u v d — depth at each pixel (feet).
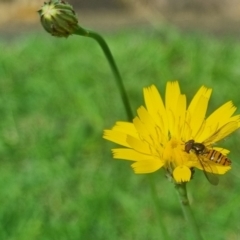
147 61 1.76
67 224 1.13
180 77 1.67
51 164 1.30
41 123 1.49
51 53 1.86
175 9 2.32
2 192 1.23
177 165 0.63
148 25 2.20
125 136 0.64
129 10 2.37
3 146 1.38
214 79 1.63
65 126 1.47
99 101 1.55
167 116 0.65
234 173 1.25
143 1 2.36
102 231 1.13
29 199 1.21
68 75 1.69
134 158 0.63
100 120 1.45
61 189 1.25
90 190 1.24
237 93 1.55
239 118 0.65
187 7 2.32
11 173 1.30
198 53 1.79
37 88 1.63
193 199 1.19
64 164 1.30
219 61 1.74
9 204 1.19
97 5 2.40
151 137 0.64
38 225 1.13
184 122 0.65
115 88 1.62
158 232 1.12
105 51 0.77
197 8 2.31
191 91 1.59
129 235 1.12
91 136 1.40
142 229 1.13
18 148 1.38
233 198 1.18
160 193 1.22
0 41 2.11
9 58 1.84
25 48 1.89
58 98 1.58
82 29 0.75
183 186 0.64
